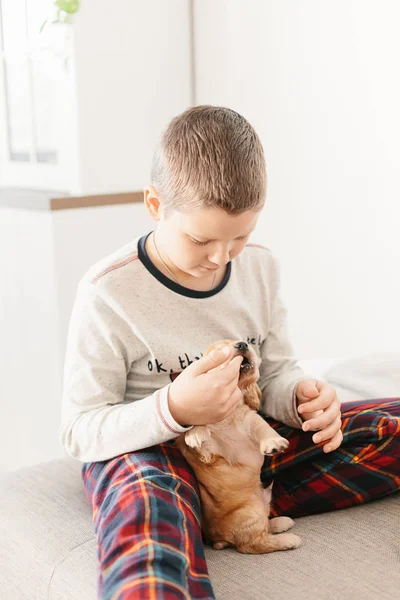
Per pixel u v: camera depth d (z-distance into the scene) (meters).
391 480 1.19
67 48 2.05
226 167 1.03
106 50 2.10
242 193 1.03
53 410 2.07
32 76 2.17
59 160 2.17
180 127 1.10
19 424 2.25
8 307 2.20
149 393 1.25
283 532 1.13
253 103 2.24
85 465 1.22
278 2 2.11
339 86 2.01
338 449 1.20
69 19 2.01
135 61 2.17
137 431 1.09
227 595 0.96
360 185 2.00
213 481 1.10
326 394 1.19
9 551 1.14
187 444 1.10
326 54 2.02
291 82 2.13
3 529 1.18
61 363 2.01
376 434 1.17
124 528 0.94
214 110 1.12
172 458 1.12
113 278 1.21
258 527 1.08
